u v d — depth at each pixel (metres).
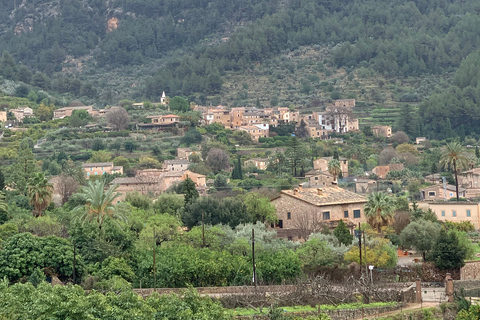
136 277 150.00
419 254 182.25
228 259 152.25
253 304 130.25
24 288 114.94
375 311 130.50
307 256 158.25
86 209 164.75
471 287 148.62
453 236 159.00
